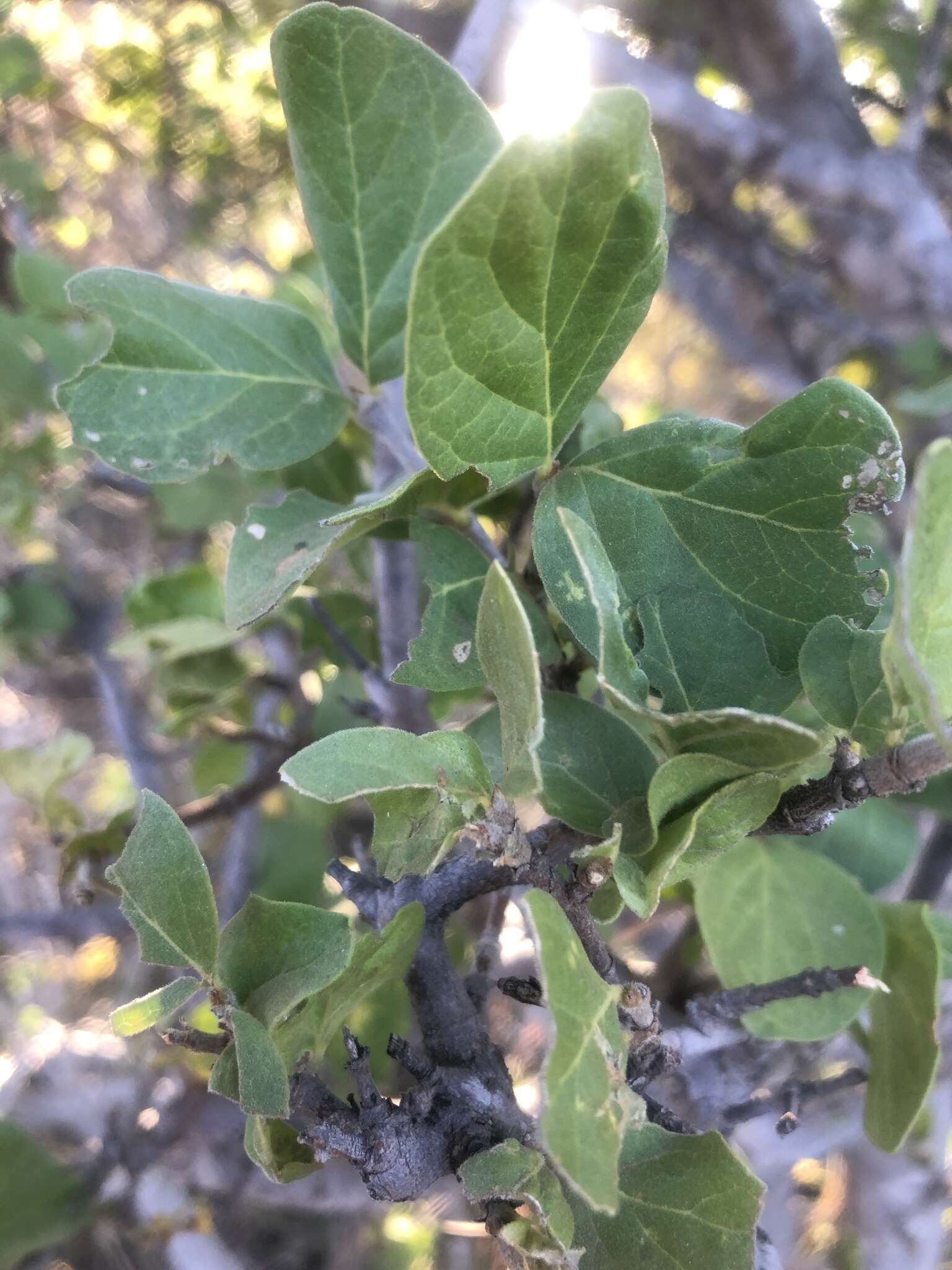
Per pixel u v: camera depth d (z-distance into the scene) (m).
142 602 0.30
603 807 0.12
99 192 0.54
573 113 0.09
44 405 0.32
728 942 0.19
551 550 0.12
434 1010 0.14
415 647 0.14
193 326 0.16
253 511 0.16
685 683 0.12
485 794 0.11
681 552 0.12
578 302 0.11
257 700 0.34
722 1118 0.21
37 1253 0.25
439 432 0.11
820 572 0.12
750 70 0.43
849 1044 0.27
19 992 0.51
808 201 0.44
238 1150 0.26
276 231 0.60
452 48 0.43
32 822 0.30
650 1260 0.11
